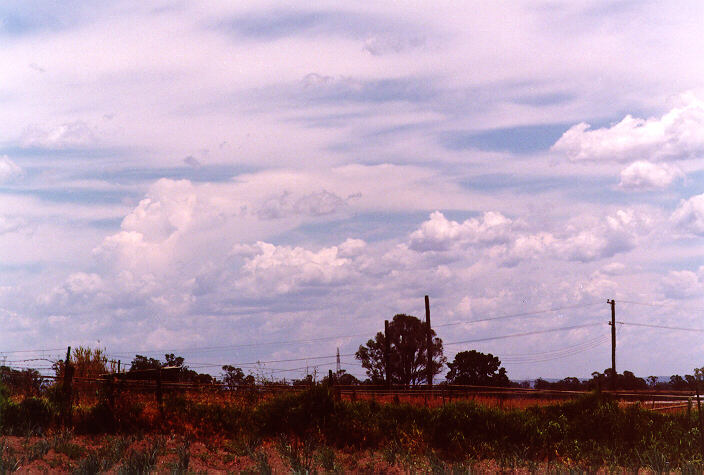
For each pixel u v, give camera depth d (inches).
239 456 834.8
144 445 811.4
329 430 982.4
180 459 742.5
